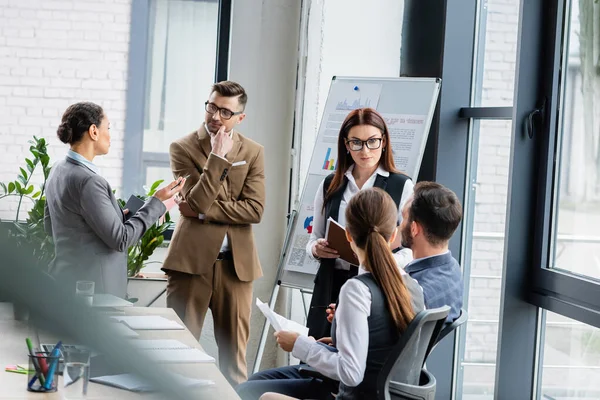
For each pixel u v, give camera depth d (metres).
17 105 5.07
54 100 5.10
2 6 5.02
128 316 2.98
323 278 3.65
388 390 2.34
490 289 4.00
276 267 5.21
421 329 2.41
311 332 3.63
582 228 3.09
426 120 4.09
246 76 5.15
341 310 2.42
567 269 3.20
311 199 4.36
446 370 4.26
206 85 5.23
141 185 5.23
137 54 5.18
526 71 3.35
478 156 4.21
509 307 3.39
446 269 2.76
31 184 5.05
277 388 2.91
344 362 2.38
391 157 3.74
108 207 3.43
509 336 3.39
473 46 4.29
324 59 4.79
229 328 4.29
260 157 4.34
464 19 4.28
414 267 2.76
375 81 4.35
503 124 3.95
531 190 3.38
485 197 4.11
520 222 3.38
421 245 2.78
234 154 4.27
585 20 3.11
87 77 5.14
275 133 5.18
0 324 2.63
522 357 3.40
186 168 4.29
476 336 4.11
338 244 3.38
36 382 1.96
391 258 2.47
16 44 5.05
